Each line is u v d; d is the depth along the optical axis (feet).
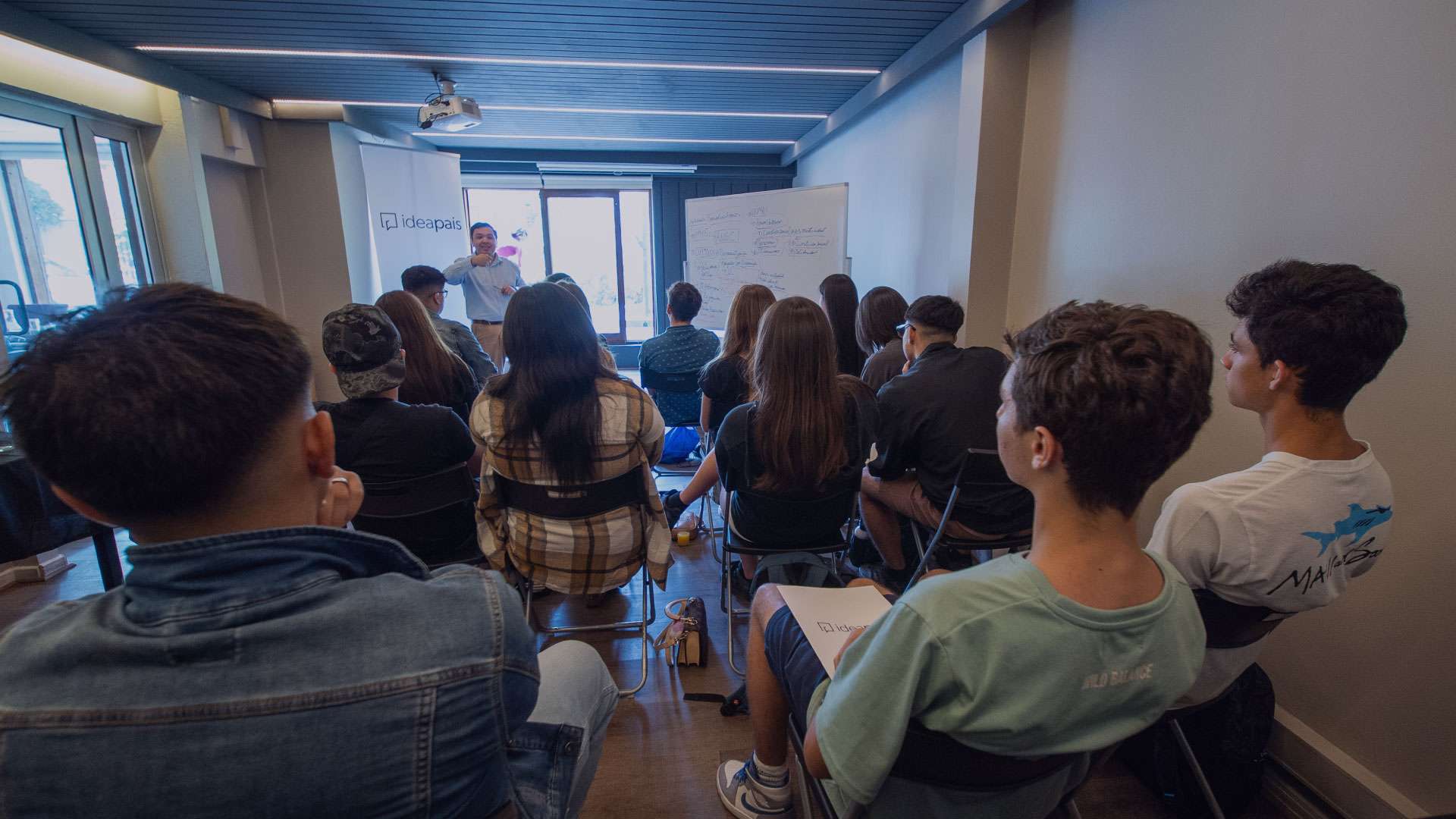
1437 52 3.97
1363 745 4.63
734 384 8.00
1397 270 4.27
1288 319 3.13
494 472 5.26
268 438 1.55
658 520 5.74
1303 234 4.96
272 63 10.92
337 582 1.59
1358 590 4.60
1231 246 5.66
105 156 10.97
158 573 1.44
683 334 9.87
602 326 23.32
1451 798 4.13
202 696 1.39
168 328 1.42
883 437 6.07
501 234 21.97
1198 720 4.72
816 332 4.85
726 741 5.50
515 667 1.73
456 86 12.69
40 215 9.57
